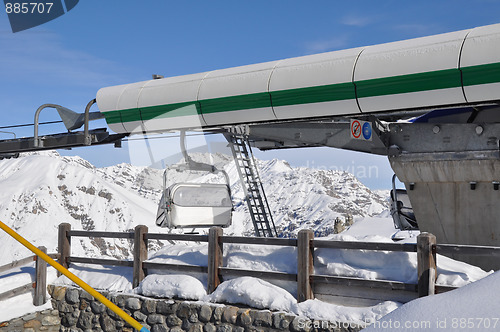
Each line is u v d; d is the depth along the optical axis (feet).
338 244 21.44
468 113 25.26
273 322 21.71
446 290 18.97
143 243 26.91
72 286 28.43
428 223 27.12
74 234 29.66
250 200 35.22
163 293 25.21
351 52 26.02
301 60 27.37
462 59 22.48
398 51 24.30
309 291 21.81
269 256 24.09
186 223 30.86
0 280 27.99
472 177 25.39
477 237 25.71
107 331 26.68
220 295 23.61
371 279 20.71
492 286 15.60
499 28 22.09
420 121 26.76
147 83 31.58
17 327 27.17
